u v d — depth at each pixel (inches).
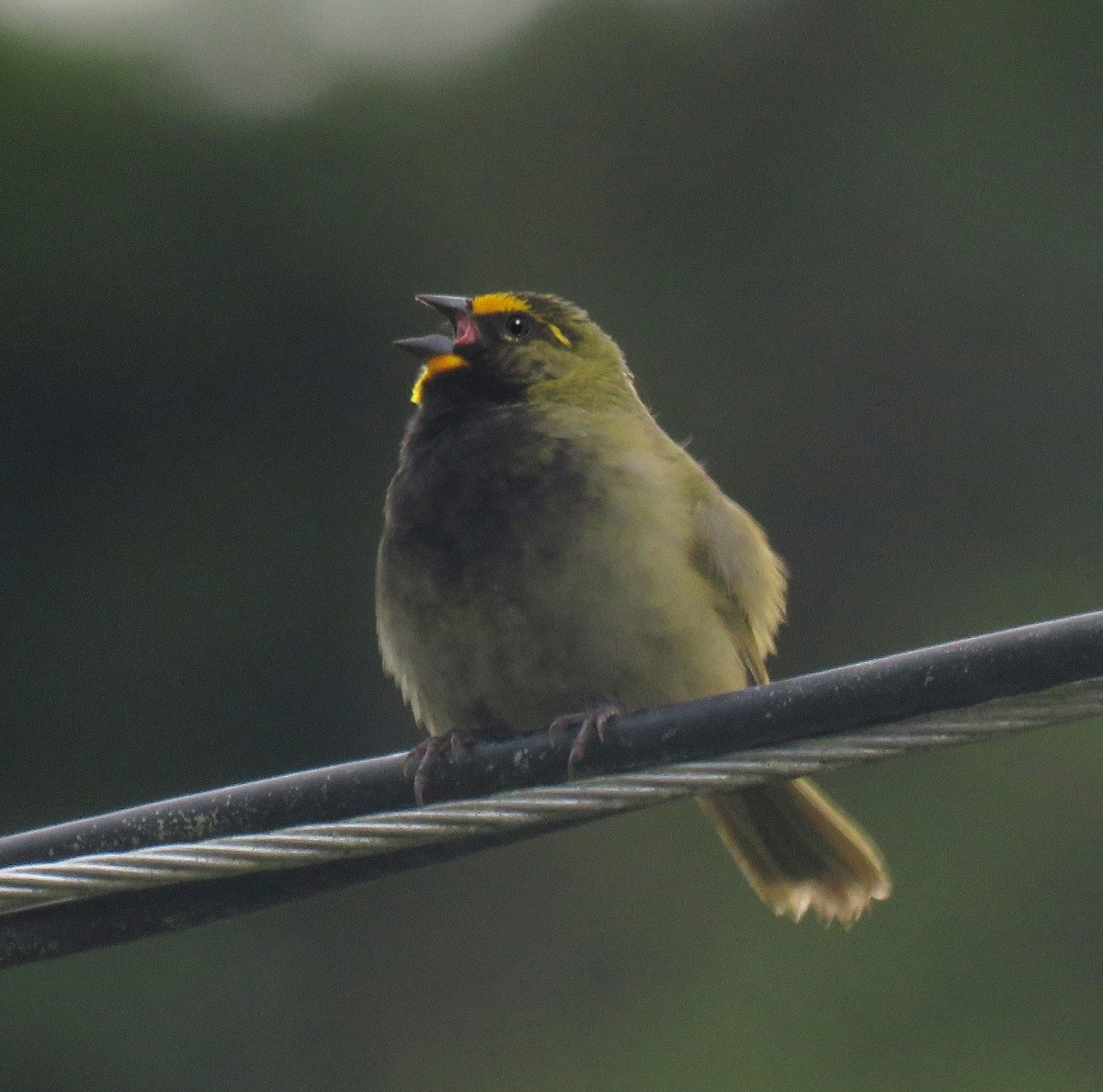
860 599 691.4
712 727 242.2
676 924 586.2
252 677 674.8
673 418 706.8
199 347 696.4
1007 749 609.3
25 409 690.8
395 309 701.3
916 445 705.6
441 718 316.2
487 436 311.4
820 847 310.2
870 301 714.2
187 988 597.0
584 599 298.0
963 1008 570.9
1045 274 709.9
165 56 718.5
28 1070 585.3
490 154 716.0
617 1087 568.4
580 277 712.4
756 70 730.8
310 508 688.4
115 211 701.3
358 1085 592.4
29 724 669.3
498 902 603.2
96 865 237.3
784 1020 565.0
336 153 711.1
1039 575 686.5
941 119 722.8
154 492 689.6
